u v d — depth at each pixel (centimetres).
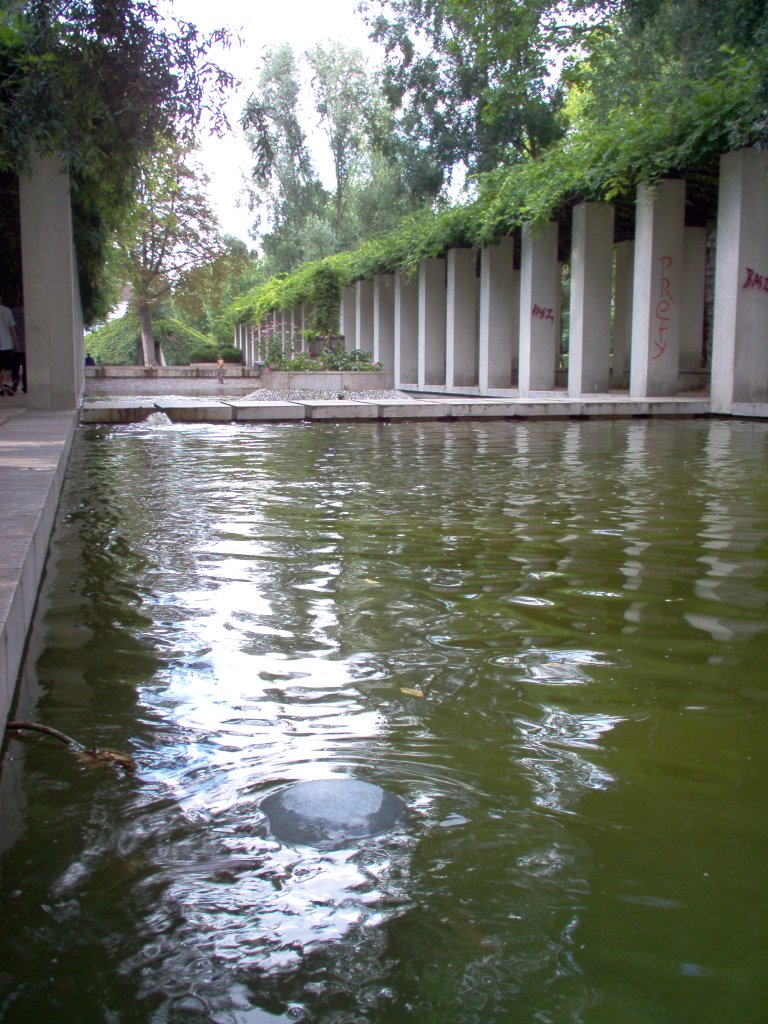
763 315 1470
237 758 211
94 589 371
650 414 1499
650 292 1670
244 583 379
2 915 150
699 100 1514
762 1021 125
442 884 158
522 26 1838
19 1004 129
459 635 306
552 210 1992
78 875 161
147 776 201
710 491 641
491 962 137
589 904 152
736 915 149
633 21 1819
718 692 253
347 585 375
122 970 136
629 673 268
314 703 245
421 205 3494
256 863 165
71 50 709
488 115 2014
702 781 199
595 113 2177
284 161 4450
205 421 1405
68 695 252
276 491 650
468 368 2634
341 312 3731
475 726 229
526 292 2169
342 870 162
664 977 134
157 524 519
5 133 735
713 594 360
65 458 777
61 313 1198
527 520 526
